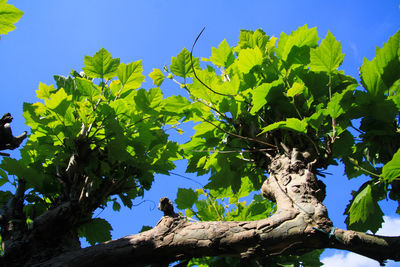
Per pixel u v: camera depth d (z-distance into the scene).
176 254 2.57
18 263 2.69
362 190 3.08
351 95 2.94
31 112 3.26
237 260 3.23
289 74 3.53
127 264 2.59
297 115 3.33
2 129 2.36
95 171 3.26
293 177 2.89
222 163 3.68
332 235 2.40
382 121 3.06
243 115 3.50
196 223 2.62
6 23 2.59
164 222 2.66
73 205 3.02
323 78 3.35
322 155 3.15
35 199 3.38
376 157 3.23
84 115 3.23
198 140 3.74
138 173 3.52
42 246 2.80
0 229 2.91
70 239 2.99
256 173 3.75
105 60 3.68
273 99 3.34
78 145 3.18
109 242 2.67
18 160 3.53
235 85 3.37
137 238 2.63
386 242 2.37
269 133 3.35
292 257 3.56
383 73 2.93
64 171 3.44
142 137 3.44
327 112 2.91
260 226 2.49
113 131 3.19
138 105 3.42
